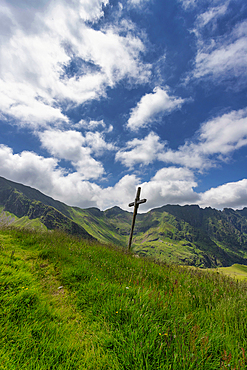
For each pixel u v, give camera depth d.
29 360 2.37
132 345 2.66
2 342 2.51
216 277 6.40
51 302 3.86
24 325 2.90
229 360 2.49
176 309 3.68
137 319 3.21
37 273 5.05
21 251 6.69
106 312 3.55
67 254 6.85
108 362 2.53
